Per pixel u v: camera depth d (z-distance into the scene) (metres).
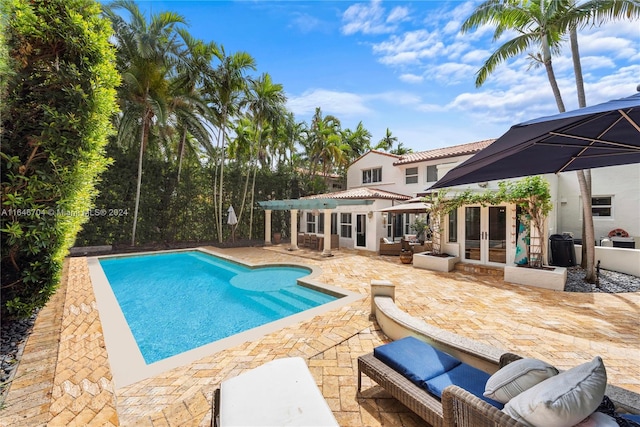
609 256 11.23
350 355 4.67
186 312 8.11
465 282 9.80
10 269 4.39
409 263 13.28
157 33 15.88
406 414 3.33
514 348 4.80
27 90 4.27
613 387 2.88
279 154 29.17
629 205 14.13
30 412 3.14
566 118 2.01
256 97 19.64
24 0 4.08
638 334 5.58
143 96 16.09
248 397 2.26
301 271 12.48
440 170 15.81
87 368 4.11
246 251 17.28
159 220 17.89
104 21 5.03
